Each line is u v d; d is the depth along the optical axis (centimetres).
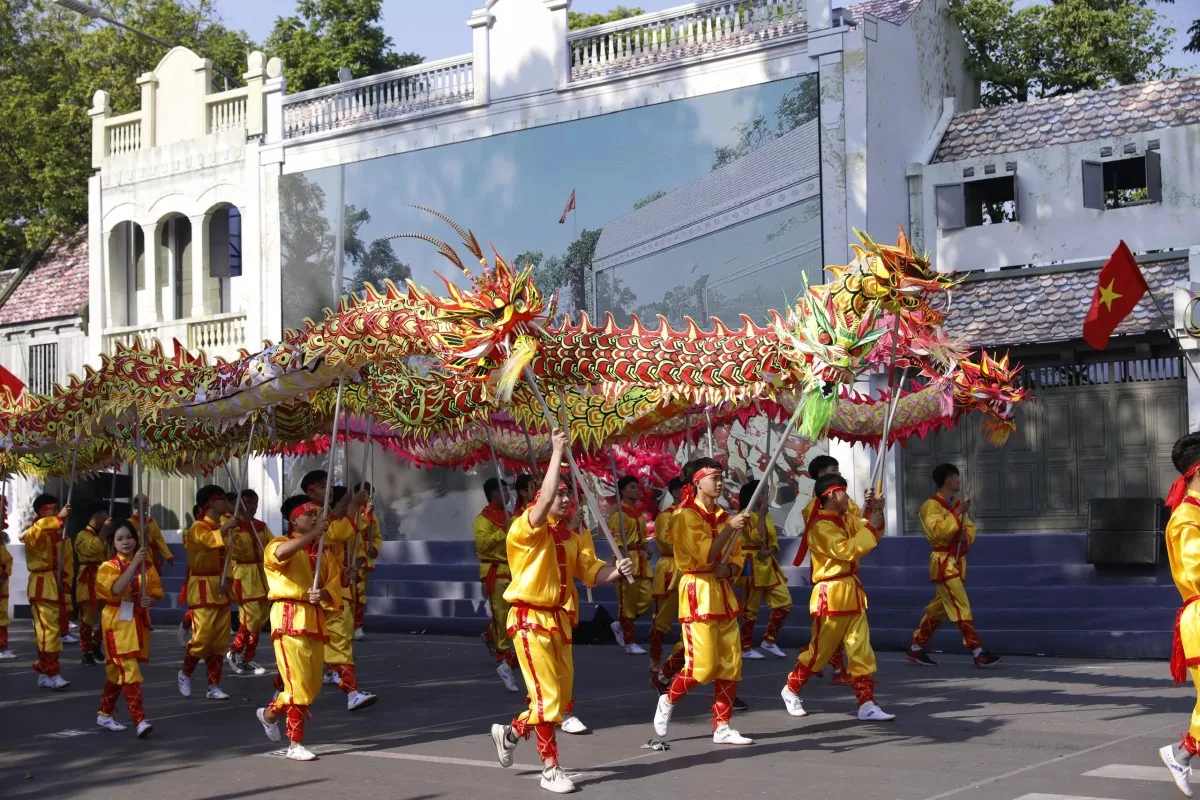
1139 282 1419
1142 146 1791
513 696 1212
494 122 2191
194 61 2584
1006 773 778
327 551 934
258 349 2442
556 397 1041
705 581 897
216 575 1241
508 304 873
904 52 1973
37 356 2820
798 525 1861
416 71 2283
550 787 766
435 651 1645
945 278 883
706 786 766
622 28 2078
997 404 1077
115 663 1017
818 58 1891
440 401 1066
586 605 1727
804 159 1895
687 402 1023
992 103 2502
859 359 910
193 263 2580
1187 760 693
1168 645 1298
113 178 2680
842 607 978
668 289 2006
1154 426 1655
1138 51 2475
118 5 3306
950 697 1100
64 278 2891
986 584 1534
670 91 2017
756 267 1930
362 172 2333
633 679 1305
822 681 1234
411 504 2286
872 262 899
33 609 1366
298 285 2402
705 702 1121
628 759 862
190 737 1012
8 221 3225
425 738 979
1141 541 1405
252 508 1407
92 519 1586
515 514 1143
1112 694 1093
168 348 2569
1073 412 1714
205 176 2542
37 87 3241
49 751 965
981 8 2481
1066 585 1466
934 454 1808
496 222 2183
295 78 3212
